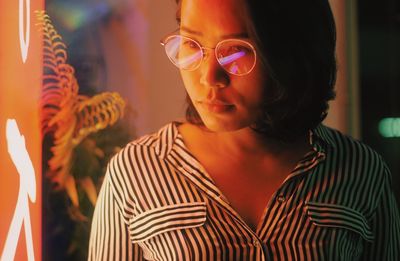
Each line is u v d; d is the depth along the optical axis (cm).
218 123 84
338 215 92
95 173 196
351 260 95
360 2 195
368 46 196
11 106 97
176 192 92
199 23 79
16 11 101
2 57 93
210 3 78
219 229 89
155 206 92
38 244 117
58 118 182
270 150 94
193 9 80
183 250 89
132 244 95
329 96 95
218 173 93
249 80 81
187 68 82
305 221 91
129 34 233
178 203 91
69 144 188
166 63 233
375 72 196
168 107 233
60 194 190
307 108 91
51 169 186
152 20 233
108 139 201
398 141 198
